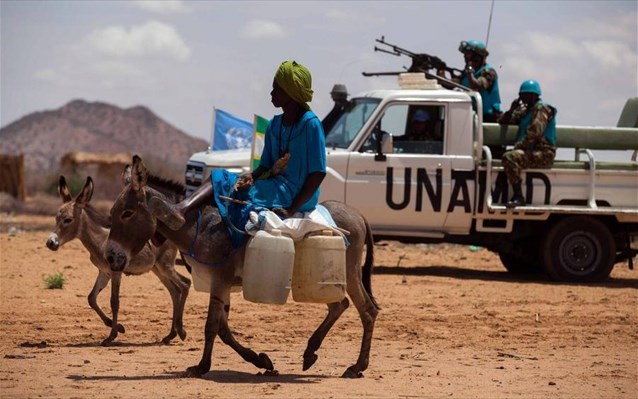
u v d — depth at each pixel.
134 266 11.45
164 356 10.67
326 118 18.38
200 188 9.41
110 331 12.29
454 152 17.38
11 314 13.23
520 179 17.39
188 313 13.80
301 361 10.64
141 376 9.37
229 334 9.64
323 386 9.15
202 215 9.27
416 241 18.11
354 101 18.20
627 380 9.92
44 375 9.31
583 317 14.20
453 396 8.88
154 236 9.52
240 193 9.43
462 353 11.46
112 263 9.05
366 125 17.34
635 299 16.05
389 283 17.11
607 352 11.72
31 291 15.10
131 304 14.41
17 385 8.80
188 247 9.21
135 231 9.06
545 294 16.33
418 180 17.28
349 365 10.46
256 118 16.44
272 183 9.43
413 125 17.44
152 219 9.05
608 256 17.92
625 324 13.77
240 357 10.80
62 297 14.67
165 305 14.41
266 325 13.06
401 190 17.25
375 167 17.23
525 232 18.02
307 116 9.40
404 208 17.28
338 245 9.25
